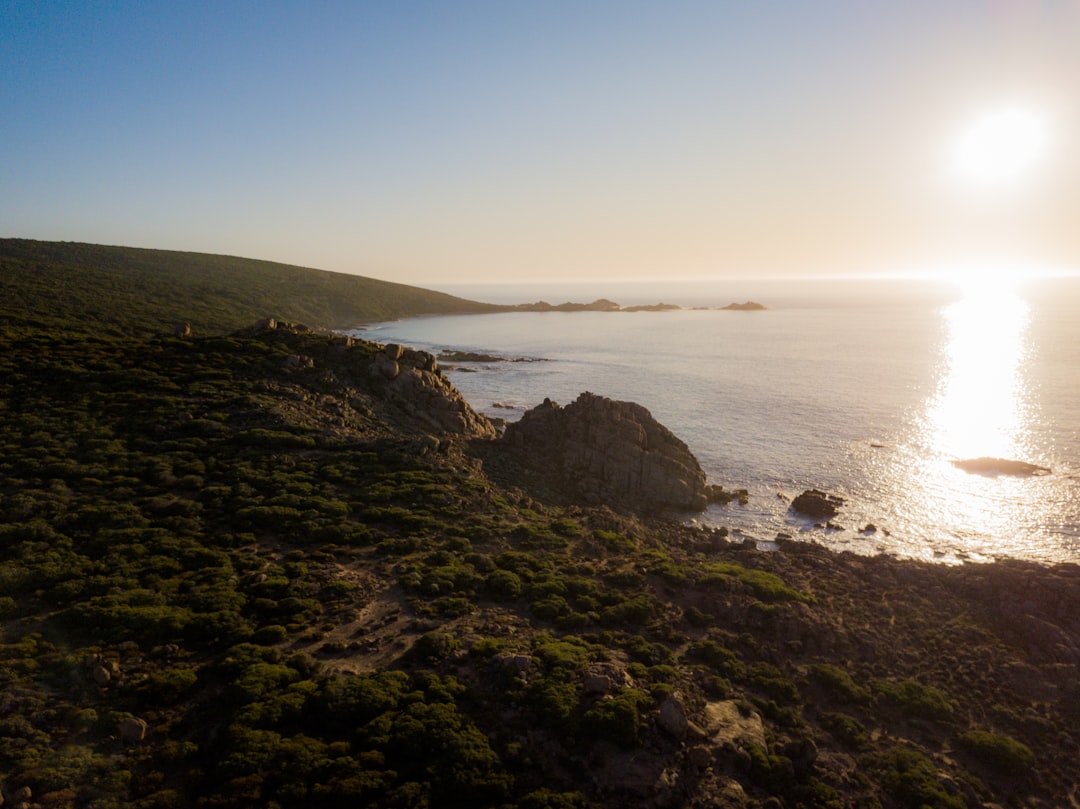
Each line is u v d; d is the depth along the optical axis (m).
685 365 188.25
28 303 163.62
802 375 165.00
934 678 37.50
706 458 93.88
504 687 29.92
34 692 27.33
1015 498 77.06
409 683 29.70
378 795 23.80
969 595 46.84
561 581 42.41
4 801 21.80
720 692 32.66
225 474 52.06
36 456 50.12
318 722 27.19
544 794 24.34
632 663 33.38
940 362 180.38
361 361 82.12
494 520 52.16
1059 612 43.28
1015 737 33.25
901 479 84.19
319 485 52.59
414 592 39.12
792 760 29.20
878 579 49.53
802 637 39.66
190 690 28.78
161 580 37.09
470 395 143.50
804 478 85.25
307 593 37.50
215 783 23.92
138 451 53.69
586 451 75.00
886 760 30.45
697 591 43.78
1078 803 29.81
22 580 35.19
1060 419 110.25
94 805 22.30
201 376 71.31
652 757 26.61
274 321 92.88
